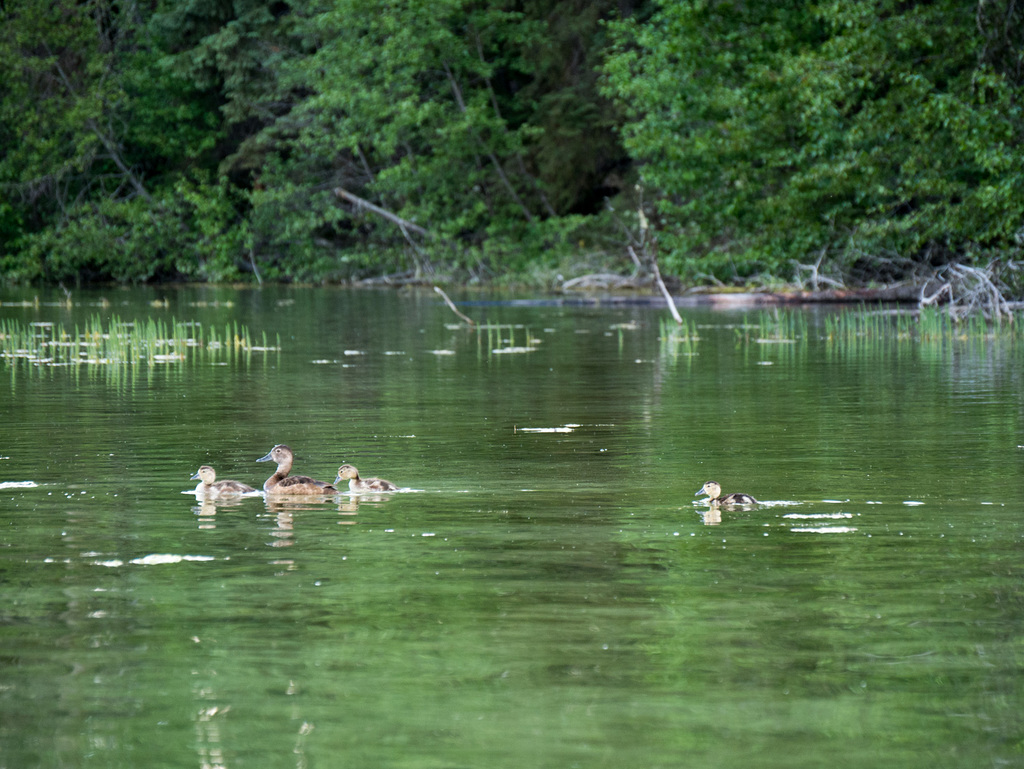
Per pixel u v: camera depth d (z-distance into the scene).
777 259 118.31
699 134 121.12
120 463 37.38
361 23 169.38
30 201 180.00
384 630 21.11
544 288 159.88
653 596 23.00
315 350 77.31
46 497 32.22
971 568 24.89
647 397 53.69
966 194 103.44
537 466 36.78
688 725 17.30
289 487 32.56
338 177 181.50
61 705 18.05
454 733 17.09
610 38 168.88
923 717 17.56
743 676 19.08
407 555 25.95
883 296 119.25
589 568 24.94
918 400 52.44
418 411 49.16
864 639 20.62
